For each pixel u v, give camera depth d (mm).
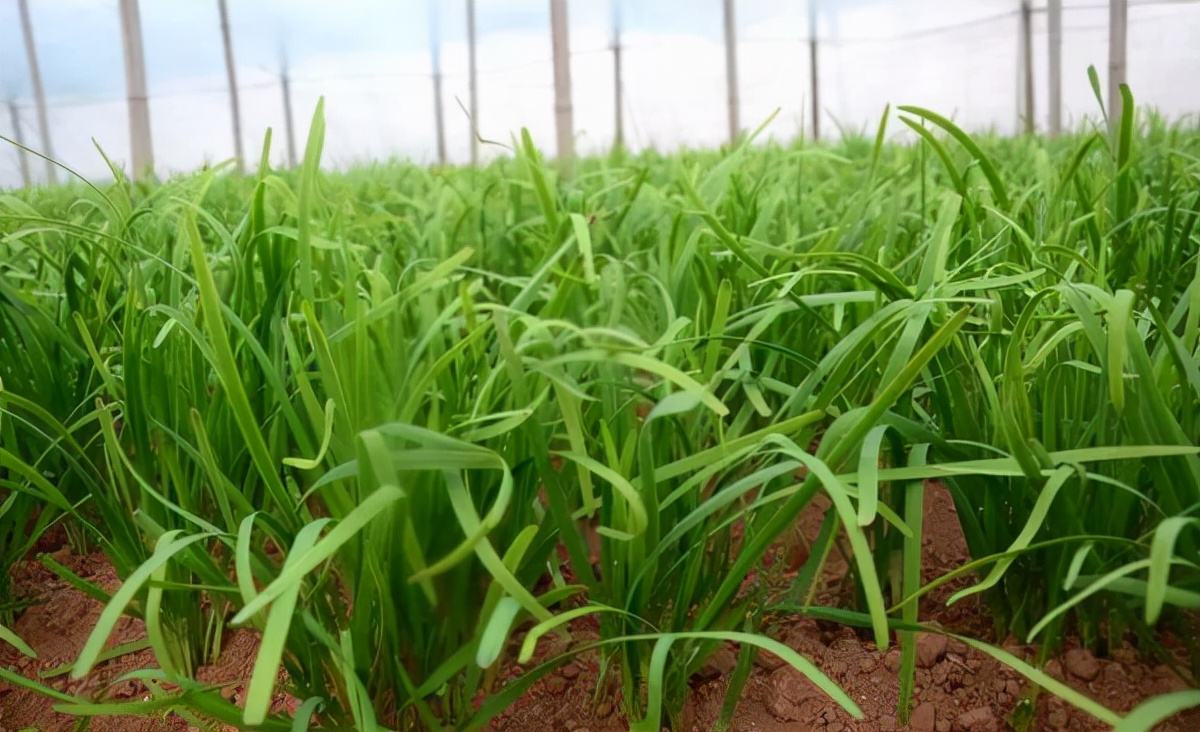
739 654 868
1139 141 2648
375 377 812
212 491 1049
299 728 687
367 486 715
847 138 4039
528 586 885
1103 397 831
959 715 839
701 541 824
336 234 1271
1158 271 1214
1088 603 879
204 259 748
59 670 843
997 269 1167
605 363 942
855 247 1489
